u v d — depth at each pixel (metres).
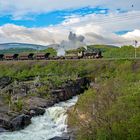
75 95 111.94
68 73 141.62
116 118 39.34
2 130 59.84
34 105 79.00
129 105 39.62
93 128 40.88
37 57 165.88
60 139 50.53
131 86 50.91
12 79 131.12
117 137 36.72
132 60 120.69
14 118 64.56
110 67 129.12
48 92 95.31
